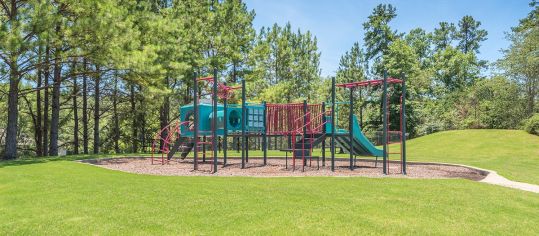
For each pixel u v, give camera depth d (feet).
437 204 27.63
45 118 87.45
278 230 21.12
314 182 37.40
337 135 54.90
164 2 105.60
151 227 21.88
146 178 41.24
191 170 53.67
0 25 51.90
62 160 61.52
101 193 31.40
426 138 120.47
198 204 27.14
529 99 115.85
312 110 60.75
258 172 50.37
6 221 23.35
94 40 62.18
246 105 62.18
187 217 23.81
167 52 80.84
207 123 61.31
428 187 34.60
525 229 22.30
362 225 22.16
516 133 106.01
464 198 29.94
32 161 59.26
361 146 58.95
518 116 118.11
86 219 23.52
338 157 77.87
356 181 38.14
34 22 54.19
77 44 62.18
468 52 209.97
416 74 151.23
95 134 93.71
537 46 112.98
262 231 20.97
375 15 170.09
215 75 51.21
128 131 126.21
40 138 93.15
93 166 54.39
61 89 103.65
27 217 24.18
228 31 107.34
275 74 162.71
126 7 76.43
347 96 166.81
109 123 124.36
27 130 127.85
